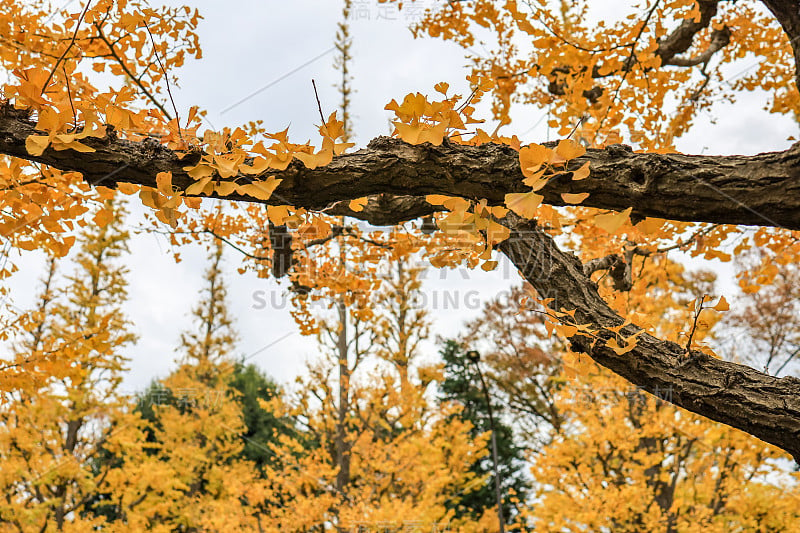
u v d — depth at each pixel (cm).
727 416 178
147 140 164
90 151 157
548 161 144
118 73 213
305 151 156
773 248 298
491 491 1672
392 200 282
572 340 219
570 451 859
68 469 986
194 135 160
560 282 230
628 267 306
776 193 136
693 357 189
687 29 374
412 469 917
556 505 858
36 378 302
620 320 214
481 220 157
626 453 838
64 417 998
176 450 1316
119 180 167
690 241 310
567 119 335
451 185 162
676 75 314
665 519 786
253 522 870
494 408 1585
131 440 1125
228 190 156
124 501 1116
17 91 157
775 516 816
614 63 315
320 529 855
